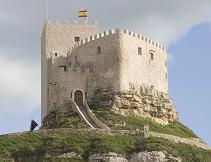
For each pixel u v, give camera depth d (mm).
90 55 178125
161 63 183375
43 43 191750
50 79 183750
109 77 174000
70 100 174625
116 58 174000
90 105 173250
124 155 148875
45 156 149125
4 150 151250
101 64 175875
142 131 155125
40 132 155750
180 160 150250
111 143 150625
